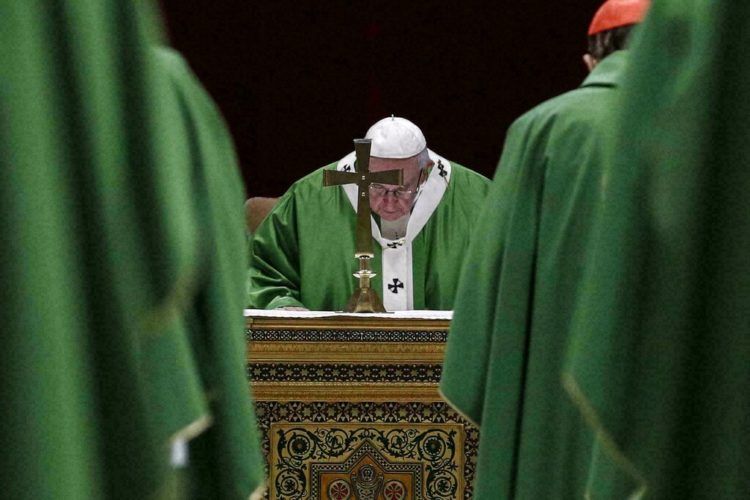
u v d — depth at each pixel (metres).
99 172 4.74
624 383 5.88
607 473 6.50
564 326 8.74
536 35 30.19
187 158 5.61
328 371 14.14
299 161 30.39
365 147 16.62
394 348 14.16
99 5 4.85
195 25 29.97
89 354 4.70
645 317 5.84
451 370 9.41
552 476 8.78
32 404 4.40
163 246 4.91
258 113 30.25
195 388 5.88
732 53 5.65
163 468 4.91
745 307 5.69
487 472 9.09
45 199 4.50
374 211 18.97
